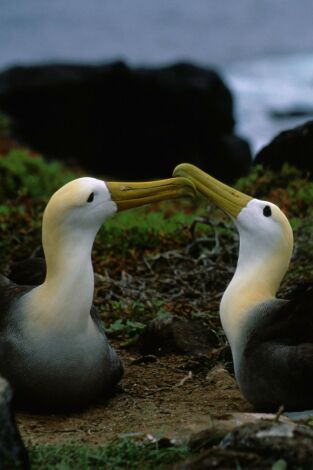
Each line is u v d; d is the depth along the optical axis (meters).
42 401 9.05
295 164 16.70
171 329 11.13
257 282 8.82
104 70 32.66
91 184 9.00
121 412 9.22
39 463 7.29
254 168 17.17
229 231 13.60
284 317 8.47
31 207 16.22
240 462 6.80
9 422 6.95
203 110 32.94
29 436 8.35
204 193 9.16
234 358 8.71
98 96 32.69
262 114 40.72
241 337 8.63
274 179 16.36
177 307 12.01
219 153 32.72
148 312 12.10
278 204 15.19
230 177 32.44
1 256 14.21
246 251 8.94
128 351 11.38
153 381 10.27
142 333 11.32
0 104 32.31
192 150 33.12
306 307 8.40
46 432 8.59
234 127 33.81
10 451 6.88
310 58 57.03
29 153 22.25
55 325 8.85
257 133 38.78
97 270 13.51
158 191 9.20
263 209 8.89
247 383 8.57
